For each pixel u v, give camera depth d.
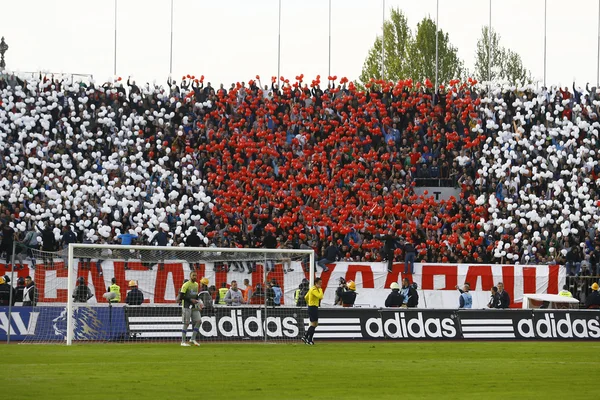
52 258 77.12
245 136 101.69
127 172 94.62
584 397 37.06
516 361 53.31
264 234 92.88
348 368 47.81
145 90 103.12
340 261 88.31
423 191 101.75
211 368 46.69
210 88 105.12
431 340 71.81
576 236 97.94
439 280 90.25
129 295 68.94
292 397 36.06
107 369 45.44
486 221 98.44
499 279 91.06
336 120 103.69
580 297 91.25
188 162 98.75
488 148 104.31
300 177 97.81
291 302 82.94
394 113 105.69
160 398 35.12
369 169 100.88
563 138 105.44
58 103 98.50
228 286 78.75
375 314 71.44
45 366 46.62
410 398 36.31
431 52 183.62
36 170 93.50
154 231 90.31
